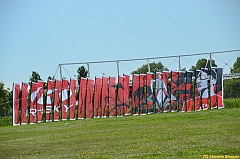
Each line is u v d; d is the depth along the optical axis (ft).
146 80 160.15
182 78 160.97
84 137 94.89
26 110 149.18
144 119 131.95
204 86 160.25
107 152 69.51
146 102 159.43
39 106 152.15
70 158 65.41
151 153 65.05
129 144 78.38
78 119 155.12
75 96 157.38
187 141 76.74
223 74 164.66
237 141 72.59
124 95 159.02
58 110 154.81
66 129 117.08
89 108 157.48
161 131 96.94
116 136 92.94
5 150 80.38
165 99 160.25
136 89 159.43
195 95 159.94
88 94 157.89
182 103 159.84
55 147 80.94
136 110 158.71
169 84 162.71
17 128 130.11
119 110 157.79
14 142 93.76
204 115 130.52
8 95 190.39
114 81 159.43
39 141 92.99
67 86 157.07
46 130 117.60
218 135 82.64
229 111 138.00
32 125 139.85
